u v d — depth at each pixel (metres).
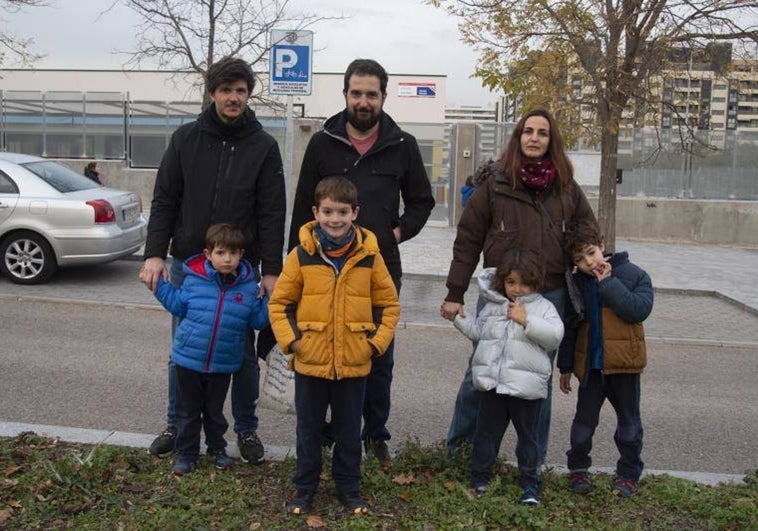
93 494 3.82
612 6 10.43
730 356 8.56
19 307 9.32
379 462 4.36
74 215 10.48
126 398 6.00
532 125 4.04
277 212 4.34
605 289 3.96
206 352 4.09
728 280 13.22
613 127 10.68
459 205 19.42
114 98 22.73
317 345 3.67
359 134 4.35
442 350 8.12
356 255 3.71
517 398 3.95
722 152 18.95
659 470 4.82
